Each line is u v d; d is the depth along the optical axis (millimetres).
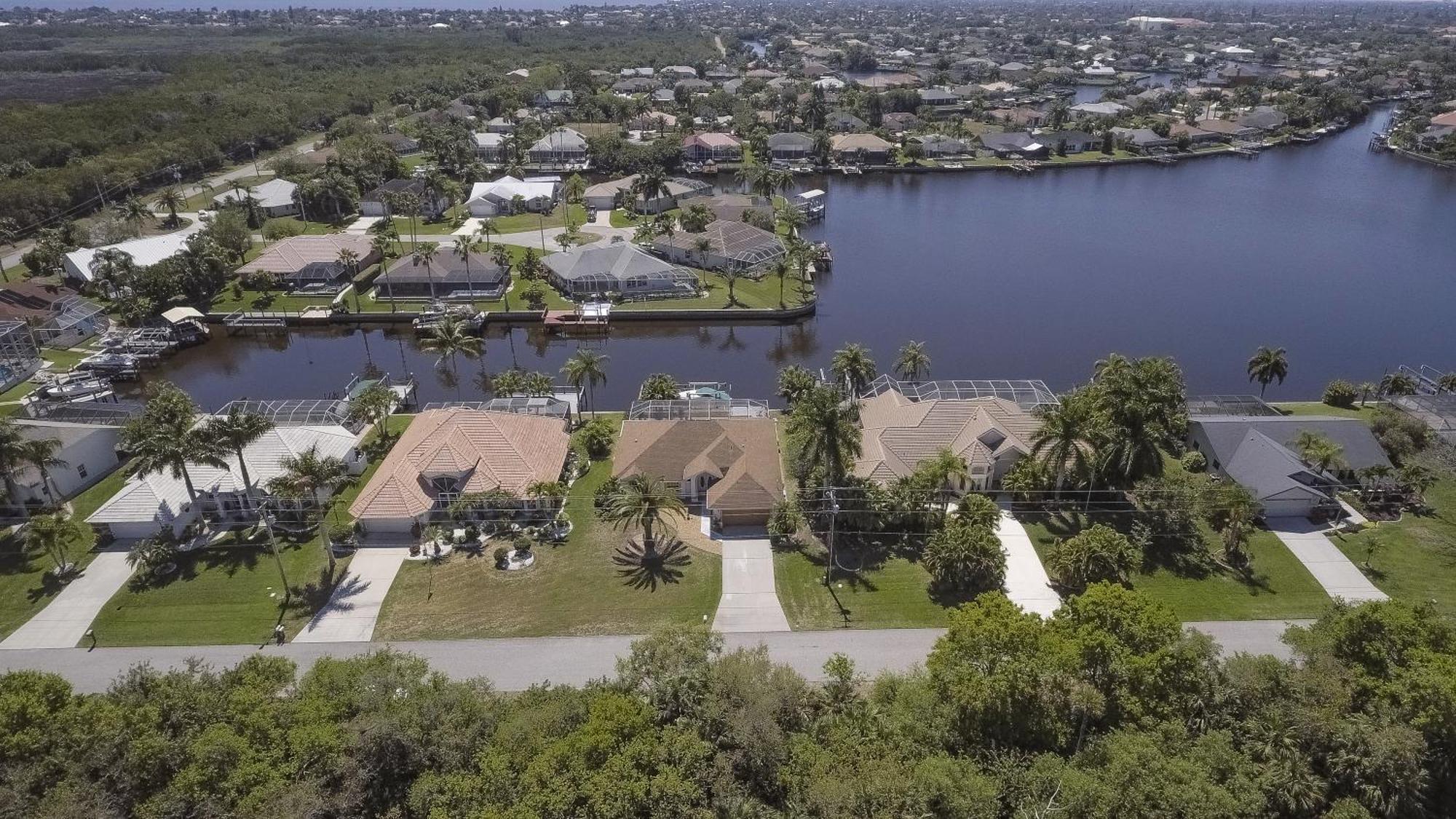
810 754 45062
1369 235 161875
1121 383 72438
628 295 128375
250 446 76938
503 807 42406
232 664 57781
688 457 76750
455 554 68938
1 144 182875
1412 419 81438
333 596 64125
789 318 123000
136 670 51094
